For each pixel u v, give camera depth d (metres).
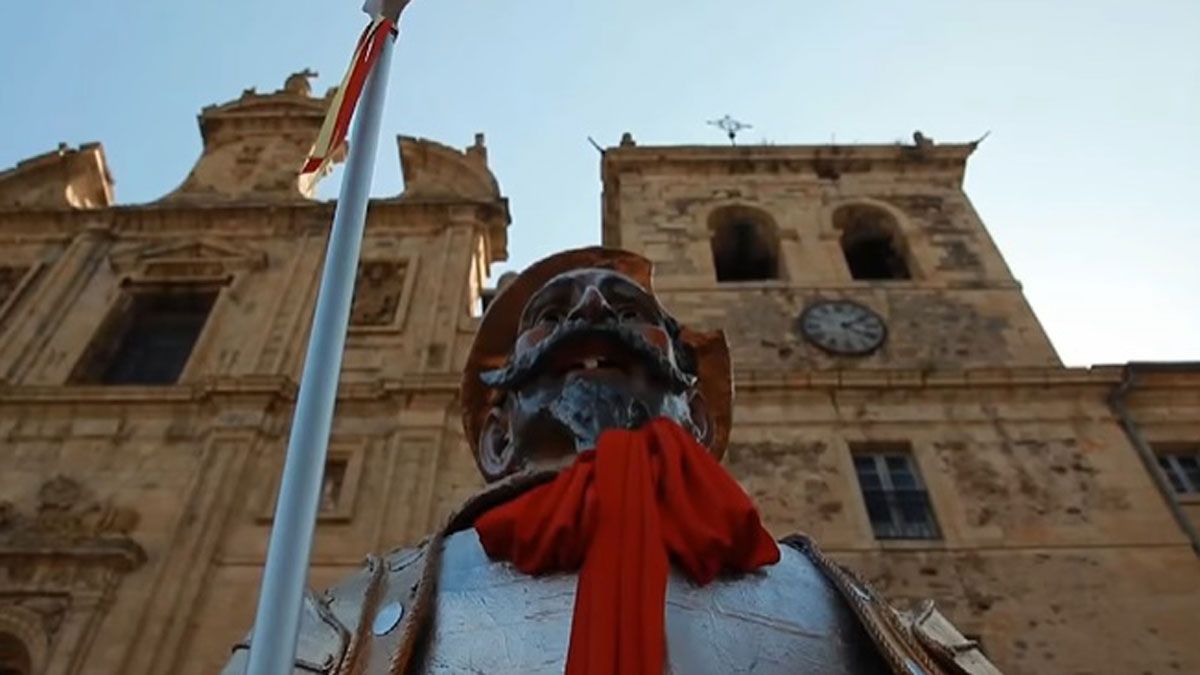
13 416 17.53
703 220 24.09
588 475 4.53
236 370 18.84
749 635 3.98
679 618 3.92
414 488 15.70
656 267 22.16
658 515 4.22
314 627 4.35
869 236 24.88
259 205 23.61
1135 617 13.22
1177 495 15.59
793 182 25.92
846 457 16.19
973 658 4.70
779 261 23.08
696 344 7.46
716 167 26.36
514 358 6.15
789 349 19.25
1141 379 17.59
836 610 4.37
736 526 4.32
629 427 5.54
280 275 21.67
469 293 21.56
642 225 23.86
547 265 7.41
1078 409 17.08
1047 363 18.53
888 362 18.80
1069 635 12.98
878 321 19.97
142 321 21.19
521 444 5.80
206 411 17.66
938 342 19.31
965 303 20.61
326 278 5.09
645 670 3.39
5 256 22.64
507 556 4.39
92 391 17.98
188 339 20.72
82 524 15.38
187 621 13.82
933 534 14.84
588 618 3.60
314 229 23.14
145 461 16.67
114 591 14.20
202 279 21.64
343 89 7.11
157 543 15.08
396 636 4.02
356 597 4.58
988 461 16.02
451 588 4.32
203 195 25.02
